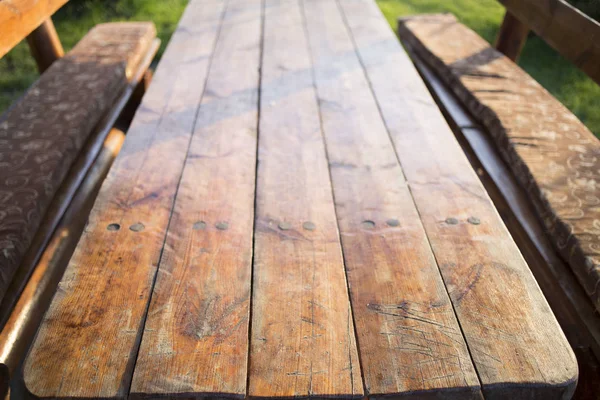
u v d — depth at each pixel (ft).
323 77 8.00
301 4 11.79
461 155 5.90
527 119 7.56
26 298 5.32
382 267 4.27
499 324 3.75
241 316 3.79
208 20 10.76
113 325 3.69
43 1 7.35
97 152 7.97
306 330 3.69
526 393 3.38
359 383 3.34
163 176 5.43
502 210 6.79
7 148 6.74
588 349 5.16
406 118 6.73
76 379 3.32
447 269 4.25
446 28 11.72
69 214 6.72
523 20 9.23
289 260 4.33
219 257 4.35
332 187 5.32
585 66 7.29
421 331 3.69
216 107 7.02
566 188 5.98
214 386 3.30
